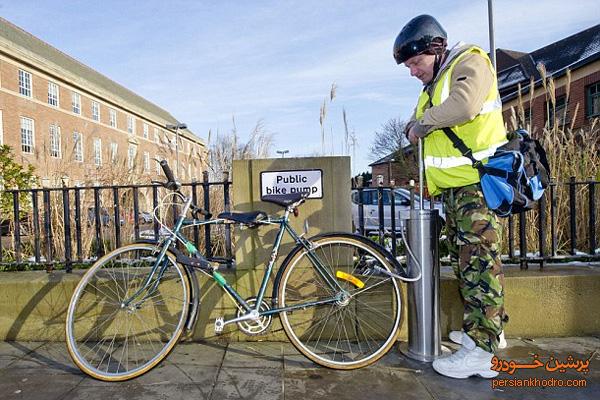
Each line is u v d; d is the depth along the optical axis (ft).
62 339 10.05
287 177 9.68
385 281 9.21
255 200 9.75
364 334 9.73
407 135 8.69
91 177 15.72
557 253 11.46
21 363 8.85
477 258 7.68
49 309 10.04
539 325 9.72
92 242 13.48
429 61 8.13
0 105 76.07
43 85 87.45
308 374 8.16
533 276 9.72
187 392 7.50
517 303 9.69
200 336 9.89
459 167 7.73
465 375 7.80
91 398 7.34
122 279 9.81
